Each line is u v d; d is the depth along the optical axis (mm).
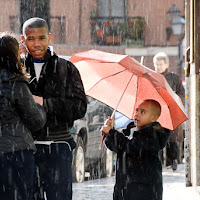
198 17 30469
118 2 118625
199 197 28016
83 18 115938
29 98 16203
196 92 30609
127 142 18203
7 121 15922
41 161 17906
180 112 19391
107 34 118062
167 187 32344
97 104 37656
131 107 19938
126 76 19750
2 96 15914
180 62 114625
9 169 15836
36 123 16344
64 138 18000
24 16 109125
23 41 18203
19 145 15945
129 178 18312
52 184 17875
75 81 18188
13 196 15922
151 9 120688
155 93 19484
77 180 34812
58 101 17734
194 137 30922
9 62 16188
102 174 39469
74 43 115250
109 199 28281
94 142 37344
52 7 112500
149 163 18297
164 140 18516
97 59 18891
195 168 30828
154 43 121000
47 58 18141
